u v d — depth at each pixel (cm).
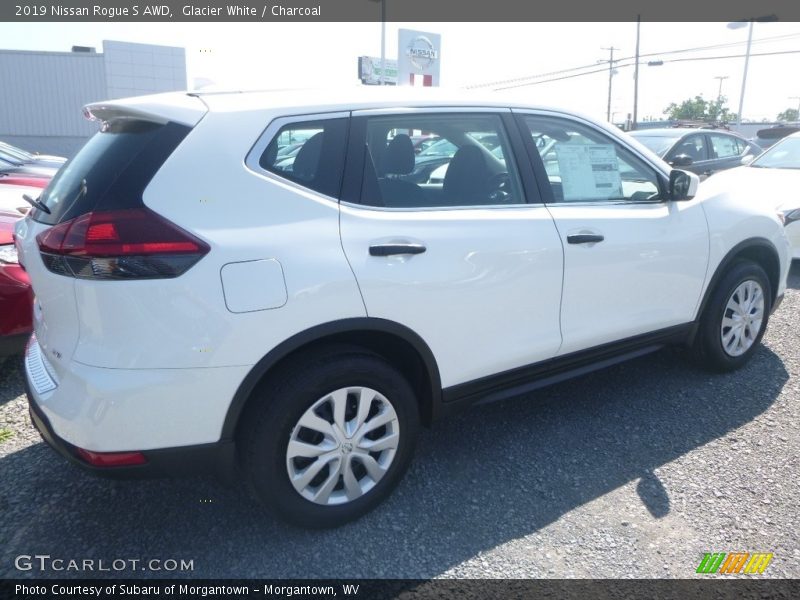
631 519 291
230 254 241
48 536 278
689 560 265
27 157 1209
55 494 307
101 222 230
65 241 234
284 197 260
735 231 411
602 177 363
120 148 254
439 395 304
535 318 325
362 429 278
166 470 247
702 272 397
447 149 311
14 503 300
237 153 254
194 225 239
